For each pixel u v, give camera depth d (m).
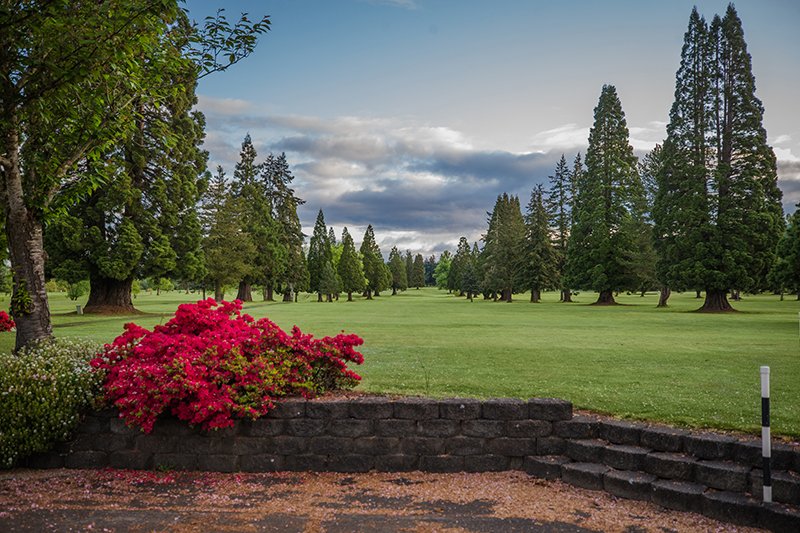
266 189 67.44
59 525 4.27
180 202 34.31
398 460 5.73
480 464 5.72
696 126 41.00
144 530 4.21
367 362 11.58
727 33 40.59
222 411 5.54
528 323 26.58
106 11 6.18
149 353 5.92
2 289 52.81
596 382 8.90
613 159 54.53
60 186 7.69
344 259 82.50
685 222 39.28
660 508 4.74
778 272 34.25
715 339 17.64
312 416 5.76
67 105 7.21
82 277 31.05
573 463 5.45
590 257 54.22
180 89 8.12
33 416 5.49
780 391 8.08
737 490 4.61
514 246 69.81
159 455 5.73
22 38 6.37
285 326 24.17
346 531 4.25
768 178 38.69
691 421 6.05
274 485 5.32
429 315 34.66
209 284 54.00
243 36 7.41
